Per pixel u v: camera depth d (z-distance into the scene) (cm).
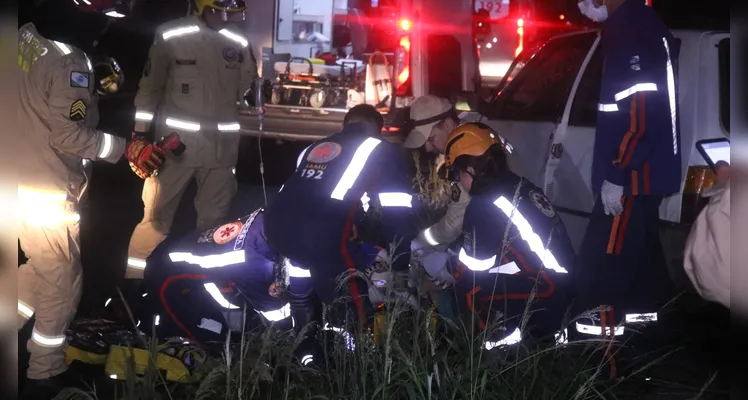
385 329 354
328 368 361
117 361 393
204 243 417
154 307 425
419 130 582
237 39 550
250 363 346
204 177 552
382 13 1020
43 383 392
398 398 346
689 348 454
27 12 380
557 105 559
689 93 468
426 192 532
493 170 392
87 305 512
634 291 436
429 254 429
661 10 491
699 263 243
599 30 559
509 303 395
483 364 345
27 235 385
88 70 388
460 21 933
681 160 462
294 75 935
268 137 905
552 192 537
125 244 679
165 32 533
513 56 1052
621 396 385
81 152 389
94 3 380
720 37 467
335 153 403
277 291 406
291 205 394
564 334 375
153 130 589
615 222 432
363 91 948
